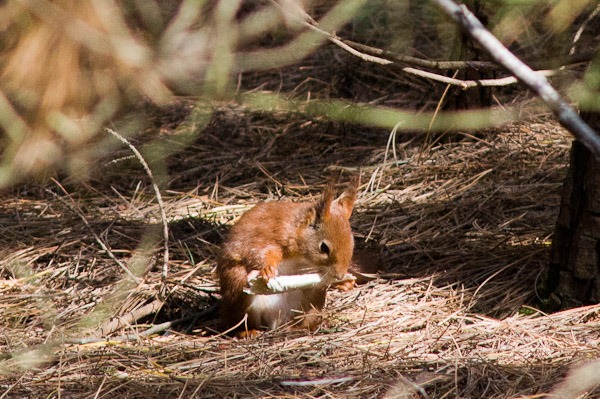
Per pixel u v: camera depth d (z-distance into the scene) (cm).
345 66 1645
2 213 1191
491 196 1183
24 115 585
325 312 880
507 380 714
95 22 518
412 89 1580
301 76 1675
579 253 870
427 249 1048
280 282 816
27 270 1004
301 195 1253
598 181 848
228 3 580
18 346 816
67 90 554
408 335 827
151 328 865
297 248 838
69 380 740
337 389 710
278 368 755
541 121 1460
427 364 748
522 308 899
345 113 656
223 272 848
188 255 1047
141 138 1419
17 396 714
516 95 1548
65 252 1057
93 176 1305
